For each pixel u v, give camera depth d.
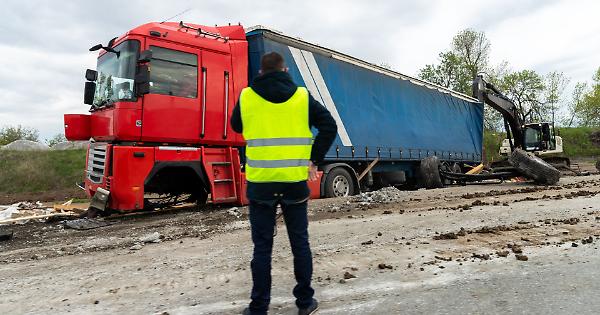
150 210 9.39
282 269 4.08
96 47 7.93
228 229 6.58
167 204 9.41
